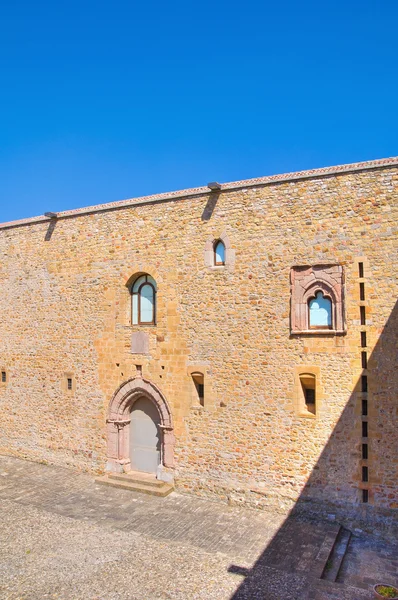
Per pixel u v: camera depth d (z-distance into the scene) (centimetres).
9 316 1781
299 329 1224
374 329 1145
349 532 1127
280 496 1223
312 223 1225
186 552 1019
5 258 1803
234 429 1293
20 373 1742
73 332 1611
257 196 1298
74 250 1623
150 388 1433
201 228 1373
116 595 855
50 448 1647
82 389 1581
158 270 1437
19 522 1177
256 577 918
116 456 1503
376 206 1157
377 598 852
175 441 1382
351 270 1173
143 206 1480
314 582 901
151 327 1445
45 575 925
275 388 1245
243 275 1304
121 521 1182
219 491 1305
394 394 1119
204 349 1347
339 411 1169
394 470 1110
